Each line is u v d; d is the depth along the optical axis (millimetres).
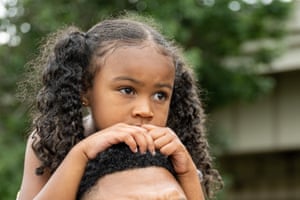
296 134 10359
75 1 8891
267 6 9398
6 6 9023
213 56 9758
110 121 2121
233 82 9781
